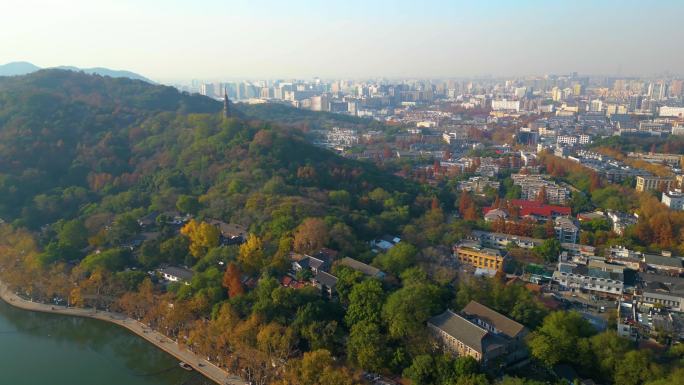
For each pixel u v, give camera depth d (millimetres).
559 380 196875
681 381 178125
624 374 196750
